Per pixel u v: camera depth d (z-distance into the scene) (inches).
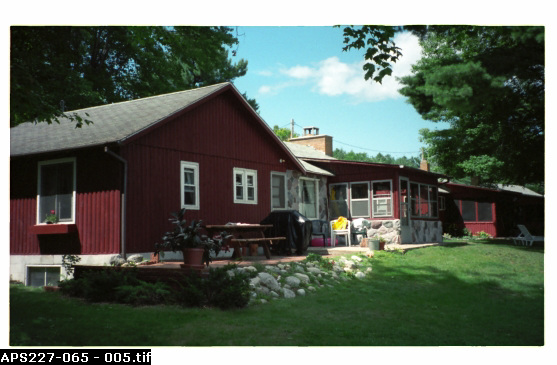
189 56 640.4
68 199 461.4
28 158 480.7
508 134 596.4
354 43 382.9
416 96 339.0
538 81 396.5
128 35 879.7
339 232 679.1
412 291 402.0
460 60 336.8
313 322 285.7
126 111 533.6
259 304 323.6
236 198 571.2
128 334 248.7
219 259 472.1
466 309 347.6
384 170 709.3
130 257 419.8
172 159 484.7
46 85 752.3
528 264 541.3
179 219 367.9
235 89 566.9
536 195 1145.4
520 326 304.0
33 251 479.2
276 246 532.7
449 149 815.7
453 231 1043.3
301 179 706.2
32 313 293.1
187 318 280.7
